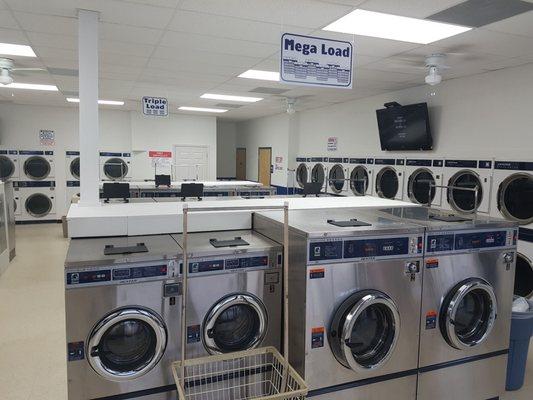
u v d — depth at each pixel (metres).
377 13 3.32
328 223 2.54
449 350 2.70
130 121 10.80
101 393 2.15
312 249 2.25
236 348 2.40
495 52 4.30
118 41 4.27
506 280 2.84
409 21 3.50
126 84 6.82
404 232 2.46
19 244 7.53
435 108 5.99
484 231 2.71
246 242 2.53
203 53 4.73
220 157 14.57
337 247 2.31
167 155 11.18
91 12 3.40
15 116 9.61
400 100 6.69
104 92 7.70
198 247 2.36
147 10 3.36
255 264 2.41
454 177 5.58
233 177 14.74
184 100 8.66
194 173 11.53
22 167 9.73
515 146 4.83
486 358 2.84
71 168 10.13
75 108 10.08
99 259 2.08
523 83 4.73
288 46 2.93
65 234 8.14
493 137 5.10
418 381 2.62
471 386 2.81
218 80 6.37
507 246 2.82
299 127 10.16
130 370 2.19
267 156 11.83
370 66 5.12
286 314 2.21
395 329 2.46
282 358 2.28
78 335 2.09
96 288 2.09
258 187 7.68
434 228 2.55
